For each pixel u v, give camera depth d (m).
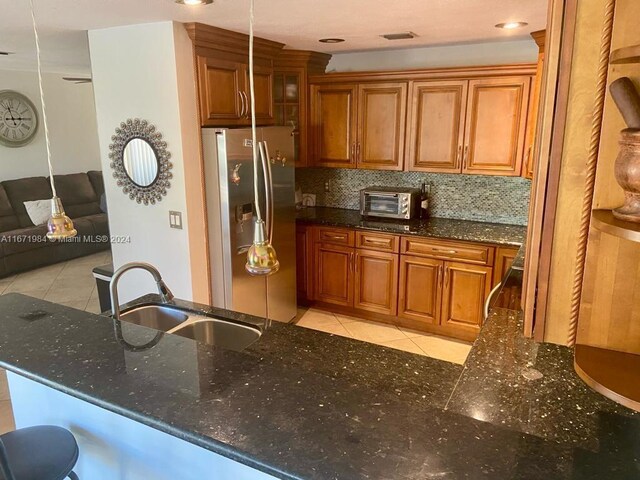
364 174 4.57
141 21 2.90
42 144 6.81
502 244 3.46
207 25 2.98
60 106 6.98
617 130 0.93
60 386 1.28
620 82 0.86
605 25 0.90
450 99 3.78
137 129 3.25
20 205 6.14
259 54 3.64
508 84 3.56
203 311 2.27
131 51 3.12
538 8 2.55
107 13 2.65
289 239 3.96
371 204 4.24
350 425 1.07
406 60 4.15
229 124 3.45
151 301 2.38
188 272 3.34
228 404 1.16
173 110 3.08
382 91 4.01
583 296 1.04
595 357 1.02
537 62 3.39
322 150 4.37
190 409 1.14
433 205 4.32
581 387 1.50
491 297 2.42
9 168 6.45
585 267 1.02
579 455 0.96
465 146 3.79
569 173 0.99
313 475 0.92
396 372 1.69
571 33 0.93
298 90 4.24
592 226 0.94
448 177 4.20
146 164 3.30
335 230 4.14
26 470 1.42
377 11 2.61
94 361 1.40
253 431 1.05
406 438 1.01
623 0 0.88
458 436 1.02
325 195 4.80
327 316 4.31
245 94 3.55
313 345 1.91
